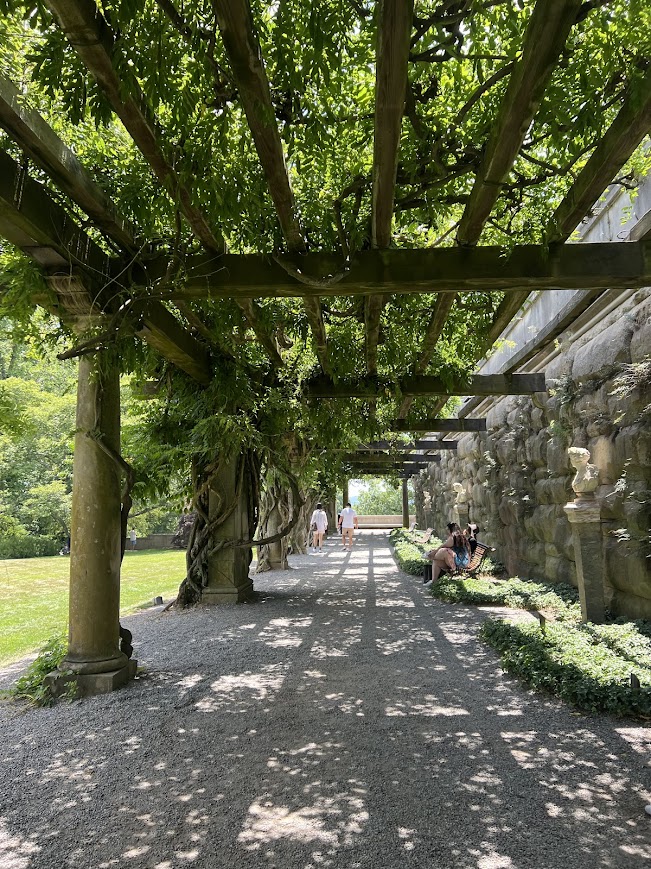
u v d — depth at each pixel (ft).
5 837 7.26
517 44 7.43
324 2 6.28
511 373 23.40
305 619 21.31
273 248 10.96
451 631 18.79
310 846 6.89
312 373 22.86
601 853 6.64
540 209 11.69
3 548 69.77
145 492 22.12
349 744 9.92
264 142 7.44
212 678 14.02
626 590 17.13
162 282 11.09
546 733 10.21
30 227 9.68
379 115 6.77
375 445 42.42
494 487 33.12
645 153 11.60
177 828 7.38
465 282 11.14
